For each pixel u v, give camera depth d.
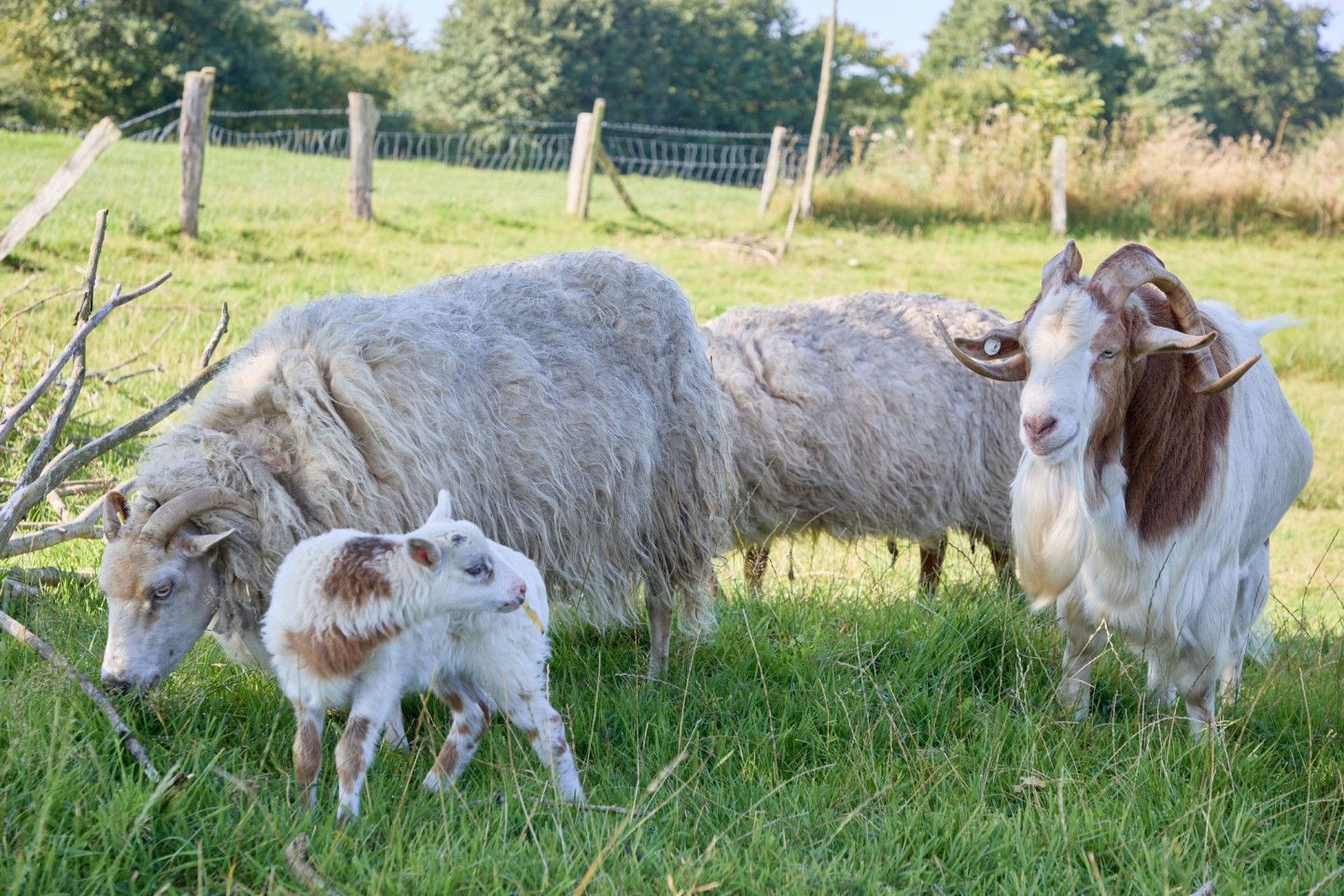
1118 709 5.03
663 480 5.00
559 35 46.53
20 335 7.34
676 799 3.69
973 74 45.00
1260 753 4.53
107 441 4.59
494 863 3.09
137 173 18.22
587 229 18.34
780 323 6.53
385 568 3.29
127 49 39.84
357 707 3.36
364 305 4.30
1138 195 22.16
